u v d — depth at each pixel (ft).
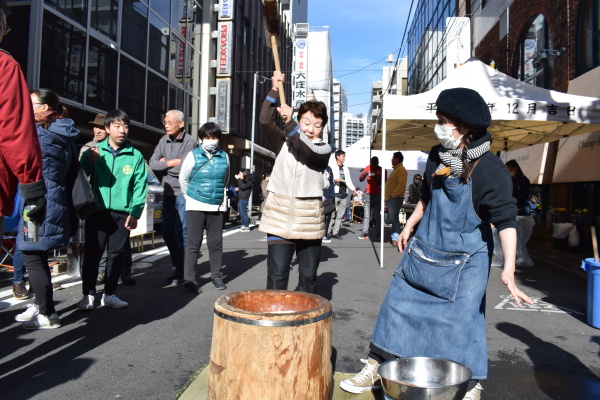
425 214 8.45
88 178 13.92
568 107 21.91
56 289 16.67
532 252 30.30
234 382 6.48
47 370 9.71
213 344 6.88
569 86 31.68
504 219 7.29
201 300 15.80
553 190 36.70
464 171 7.45
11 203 7.45
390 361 7.28
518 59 43.37
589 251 28.07
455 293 7.62
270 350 6.37
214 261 17.60
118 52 43.14
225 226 47.44
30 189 7.30
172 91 57.26
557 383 9.93
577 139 30.81
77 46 36.73
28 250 11.45
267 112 11.01
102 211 13.97
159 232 35.19
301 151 10.40
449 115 7.39
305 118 10.85
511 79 24.17
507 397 9.23
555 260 26.58
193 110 67.00
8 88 6.81
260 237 36.27
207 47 69.92
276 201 10.82
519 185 25.02
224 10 71.05
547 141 30.99
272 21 10.62
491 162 7.48
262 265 23.08
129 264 18.17
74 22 36.19
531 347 12.17
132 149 14.28
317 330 6.74
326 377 7.00
